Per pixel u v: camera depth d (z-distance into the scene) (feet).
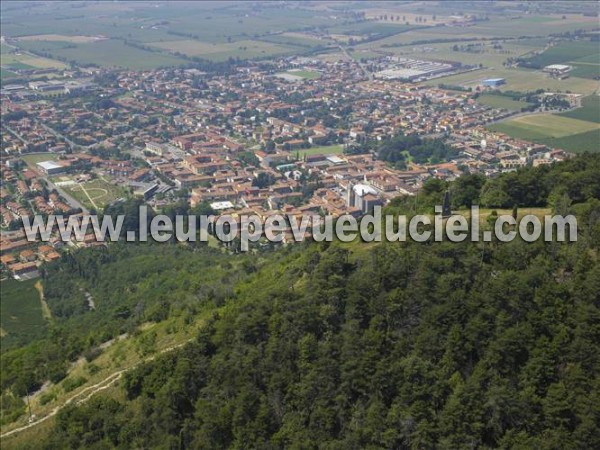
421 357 506.07
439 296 536.01
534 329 501.56
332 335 536.01
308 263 649.61
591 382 469.57
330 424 491.31
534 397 469.57
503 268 572.10
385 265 578.25
